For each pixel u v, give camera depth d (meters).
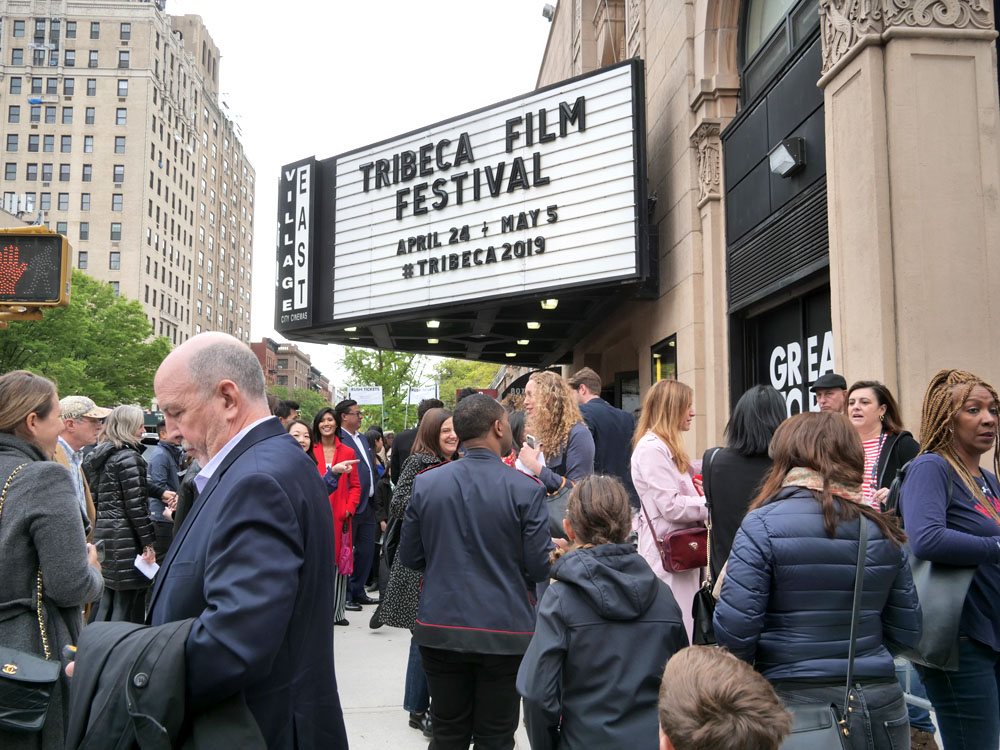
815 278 7.26
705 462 3.44
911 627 2.40
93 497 5.68
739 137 9.04
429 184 12.99
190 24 101.00
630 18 13.55
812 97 7.12
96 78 80.75
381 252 13.75
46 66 80.62
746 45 9.62
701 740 1.52
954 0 5.67
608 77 10.63
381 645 6.53
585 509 2.58
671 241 11.04
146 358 51.50
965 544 2.67
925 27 5.63
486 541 3.26
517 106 11.74
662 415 4.05
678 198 10.71
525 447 4.36
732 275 9.24
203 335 2.04
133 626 1.77
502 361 22.39
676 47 10.86
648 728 2.36
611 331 15.05
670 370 11.24
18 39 80.94
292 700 1.85
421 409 6.46
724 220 9.55
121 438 5.66
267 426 2.00
